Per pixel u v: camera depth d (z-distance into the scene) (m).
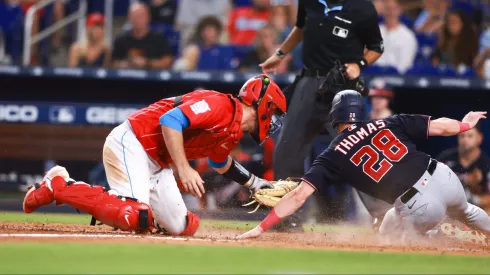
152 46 40.00
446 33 40.03
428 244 19.09
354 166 18.56
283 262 12.32
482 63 39.47
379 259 13.45
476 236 19.80
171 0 44.19
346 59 23.61
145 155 18.55
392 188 18.52
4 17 43.56
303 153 24.33
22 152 38.78
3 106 38.44
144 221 17.73
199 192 17.23
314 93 23.73
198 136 18.06
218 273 10.51
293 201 18.45
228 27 43.34
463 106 37.47
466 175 33.09
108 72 36.94
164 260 12.01
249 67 38.72
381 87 34.78
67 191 18.31
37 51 42.38
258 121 18.50
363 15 23.44
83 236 16.14
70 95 38.19
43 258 11.80
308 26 23.95
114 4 46.03
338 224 28.72
